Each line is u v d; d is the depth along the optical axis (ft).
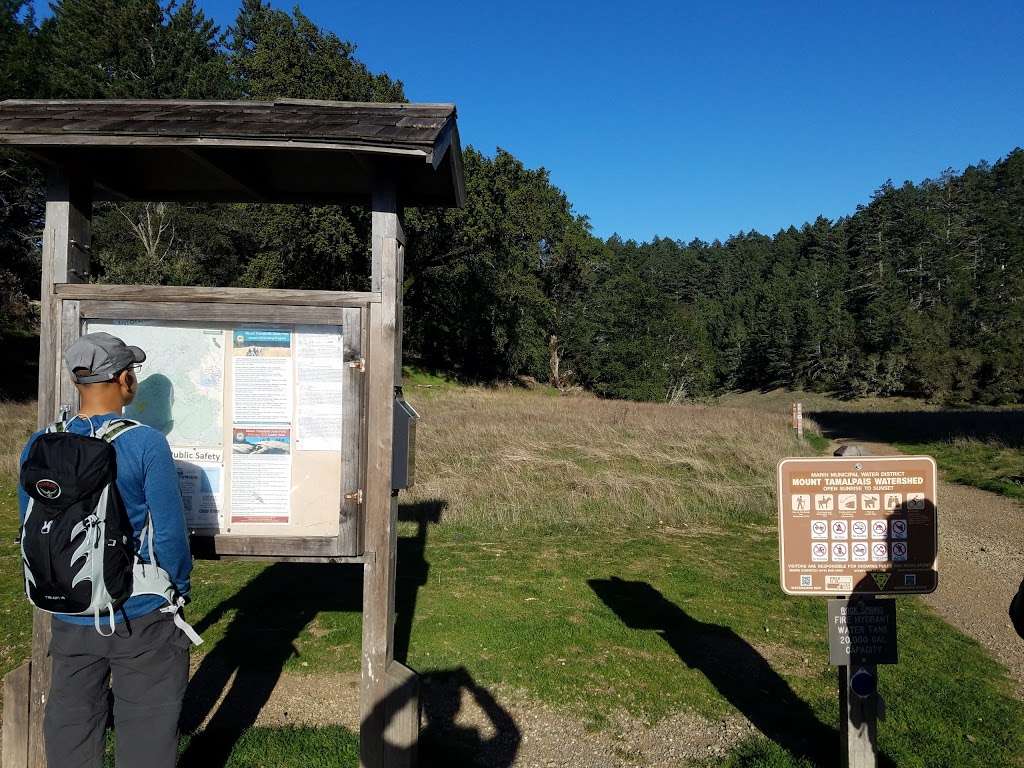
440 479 34.63
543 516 30.14
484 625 17.81
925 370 190.29
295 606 19.06
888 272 298.56
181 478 10.61
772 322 285.84
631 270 228.84
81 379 8.49
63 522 7.66
